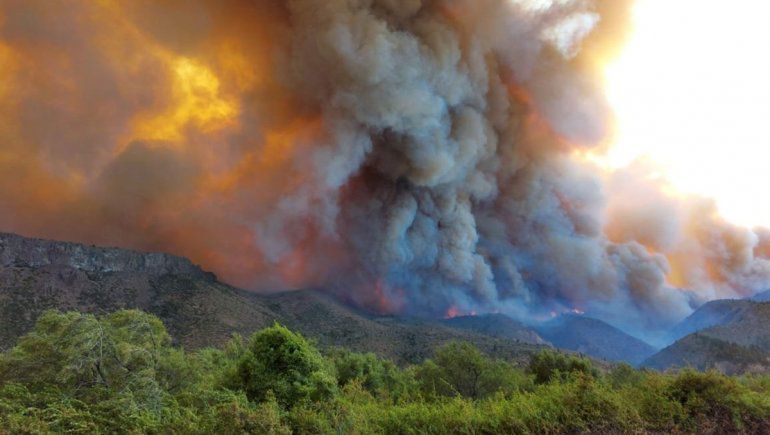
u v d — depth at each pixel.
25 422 10.94
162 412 13.47
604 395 10.80
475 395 27.41
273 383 19.56
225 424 11.34
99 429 11.70
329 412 13.40
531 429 10.34
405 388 27.28
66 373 14.51
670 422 9.96
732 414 10.00
